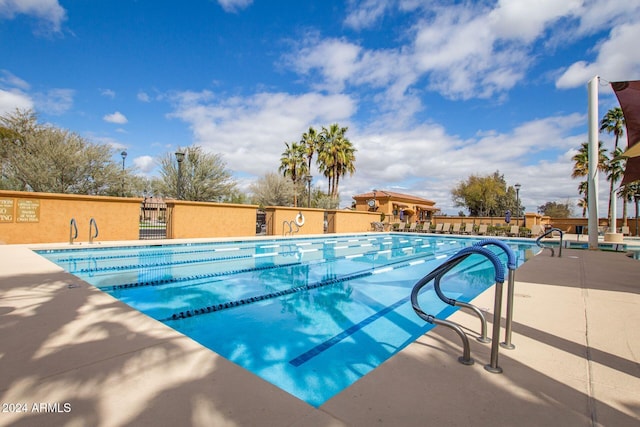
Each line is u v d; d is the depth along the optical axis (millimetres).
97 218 10594
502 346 2547
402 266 8742
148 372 1951
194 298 5094
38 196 9539
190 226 12742
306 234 17219
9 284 4316
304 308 4621
